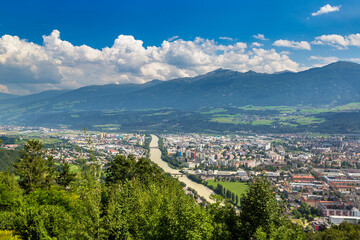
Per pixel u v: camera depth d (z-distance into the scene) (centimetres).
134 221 4616
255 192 3700
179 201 4181
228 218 3934
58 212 4884
